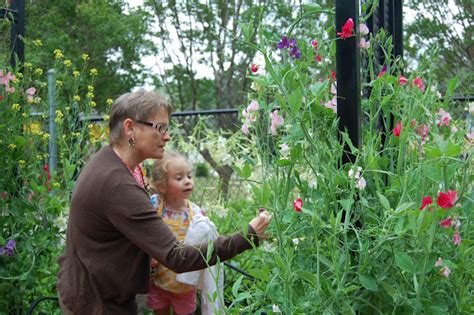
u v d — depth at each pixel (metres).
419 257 1.98
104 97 18.92
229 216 3.67
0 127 3.29
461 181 2.11
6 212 3.34
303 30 2.35
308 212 1.89
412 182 1.99
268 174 2.21
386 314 2.01
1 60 3.70
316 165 2.11
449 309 2.10
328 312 1.86
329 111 2.11
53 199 3.42
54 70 4.05
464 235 2.13
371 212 2.00
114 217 2.28
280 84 2.02
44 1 17.33
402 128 2.04
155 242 2.26
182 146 4.19
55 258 3.55
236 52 18.62
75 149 3.86
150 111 2.39
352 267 1.93
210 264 2.25
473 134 2.19
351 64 2.08
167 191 3.17
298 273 1.92
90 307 2.38
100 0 18.19
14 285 3.35
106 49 18.67
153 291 3.11
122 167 2.35
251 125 2.26
